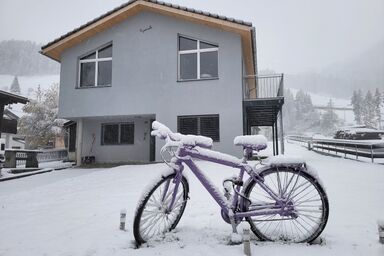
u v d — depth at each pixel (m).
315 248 2.51
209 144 2.76
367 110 106.44
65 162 19.94
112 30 12.66
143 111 12.08
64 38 12.44
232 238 2.60
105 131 13.94
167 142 2.75
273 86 13.27
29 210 4.42
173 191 2.80
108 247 2.62
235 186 2.76
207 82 11.66
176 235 2.82
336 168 8.97
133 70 12.31
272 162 2.68
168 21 12.26
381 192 5.10
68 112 12.70
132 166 10.01
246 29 11.06
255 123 18.34
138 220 2.61
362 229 3.05
